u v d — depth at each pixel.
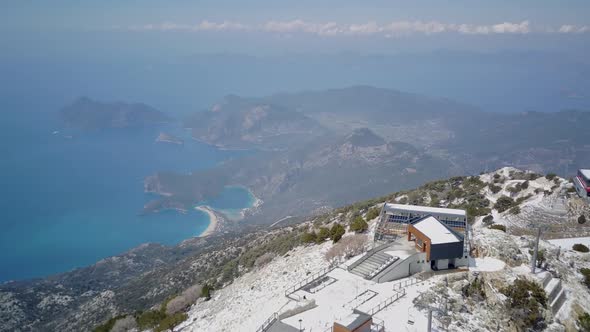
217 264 166.88
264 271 106.19
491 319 63.91
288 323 61.00
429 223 80.56
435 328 58.22
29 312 196.25
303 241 119.50
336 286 70.94
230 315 80.94
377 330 56.59
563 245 106.25
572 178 138.88
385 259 75.00
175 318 87.50
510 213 123.12
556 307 72.62
